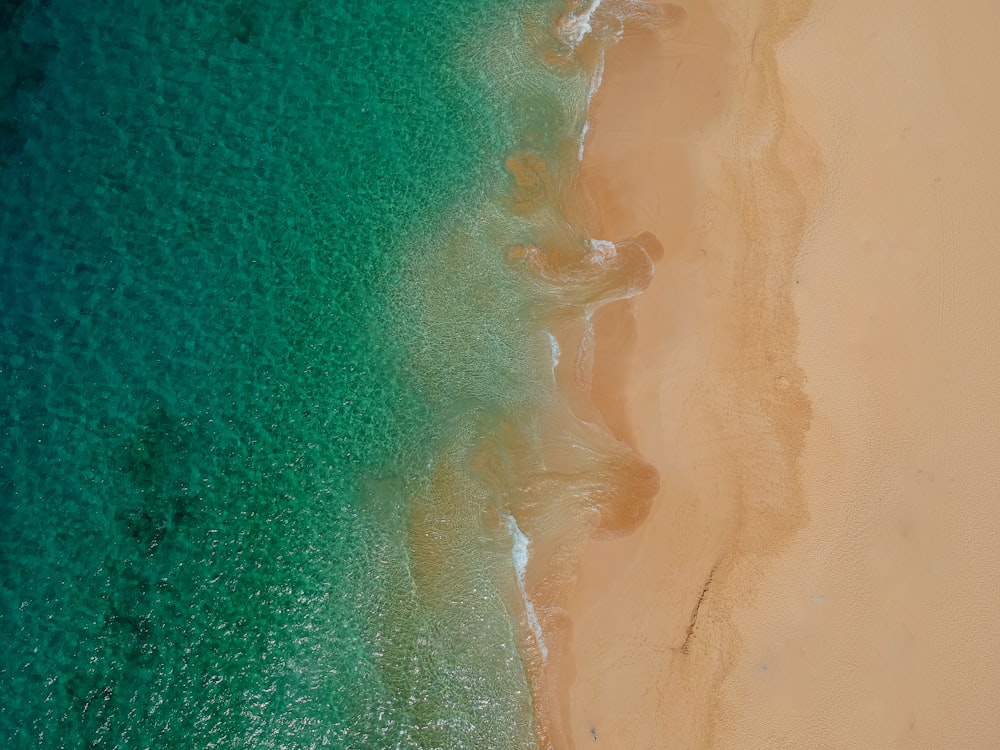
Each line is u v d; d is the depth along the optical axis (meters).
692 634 13.66
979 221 14.96
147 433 15.66
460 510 14.71
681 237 15.47
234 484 15.38
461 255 16.08
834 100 15.80
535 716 13.71
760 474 14.24
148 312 16.17
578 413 14.92
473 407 15.24
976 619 13.41
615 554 14.14
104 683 14.48
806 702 13.26
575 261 15.70
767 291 15.01
